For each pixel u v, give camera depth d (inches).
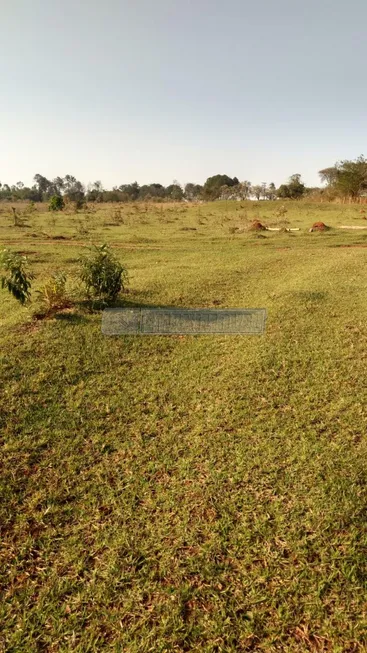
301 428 138.3
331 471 117.4
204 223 936.9
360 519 101.0
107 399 159.8
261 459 123.7
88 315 238.7
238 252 496.4
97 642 77.5
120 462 126.1
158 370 183.8
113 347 202.5
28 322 226.8
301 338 209.6
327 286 298.8
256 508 106.0
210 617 81.0
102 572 91.0
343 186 1654.8
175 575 89.5
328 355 189.6
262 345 202.5
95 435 138.4
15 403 153.6
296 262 400.8
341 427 138.3
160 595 85.5
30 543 98.7
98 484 117.3
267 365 182.1
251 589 85.7
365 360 184.1
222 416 147.3
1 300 293.9
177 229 791.1
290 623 79.3
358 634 76.6
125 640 77.5
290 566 90.1
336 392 159.3
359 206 1414.9
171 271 364.8
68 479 119.3
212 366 185.6
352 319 232.4
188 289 300.2
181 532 100.0
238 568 90.5
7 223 849.5
